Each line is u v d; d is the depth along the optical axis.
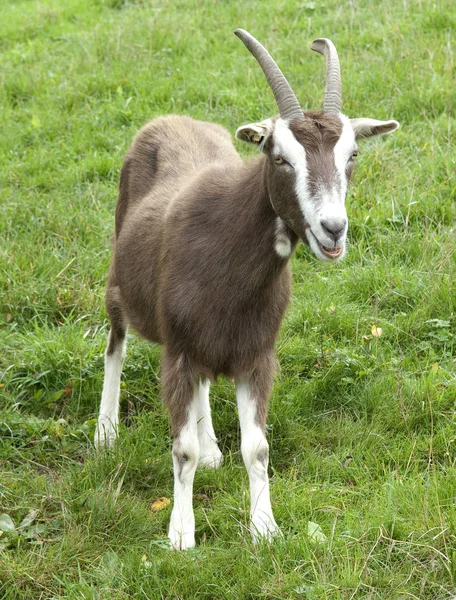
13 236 11.01
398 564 6.30
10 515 7.17
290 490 7.11
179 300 6.94
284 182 6.34
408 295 9.45
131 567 6.40
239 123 12.96
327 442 7.96
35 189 12.09
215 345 6.91
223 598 6.12
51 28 18.33
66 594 6.28
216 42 15.93
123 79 14.84
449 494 6.82
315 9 17.00
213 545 6.70
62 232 10.96
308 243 6.32
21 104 14.82
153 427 8.23
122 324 8.43
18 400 8.63
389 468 7.29
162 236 7.45
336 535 6.51
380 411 8.11
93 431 8.27
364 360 8.68
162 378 7.17
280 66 14.54
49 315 9.80
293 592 6.00
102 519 6.98
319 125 6.34
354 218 10.49
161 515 7.16
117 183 12.11
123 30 16.97
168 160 8.43
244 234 6.73
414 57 14.08
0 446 7.98
